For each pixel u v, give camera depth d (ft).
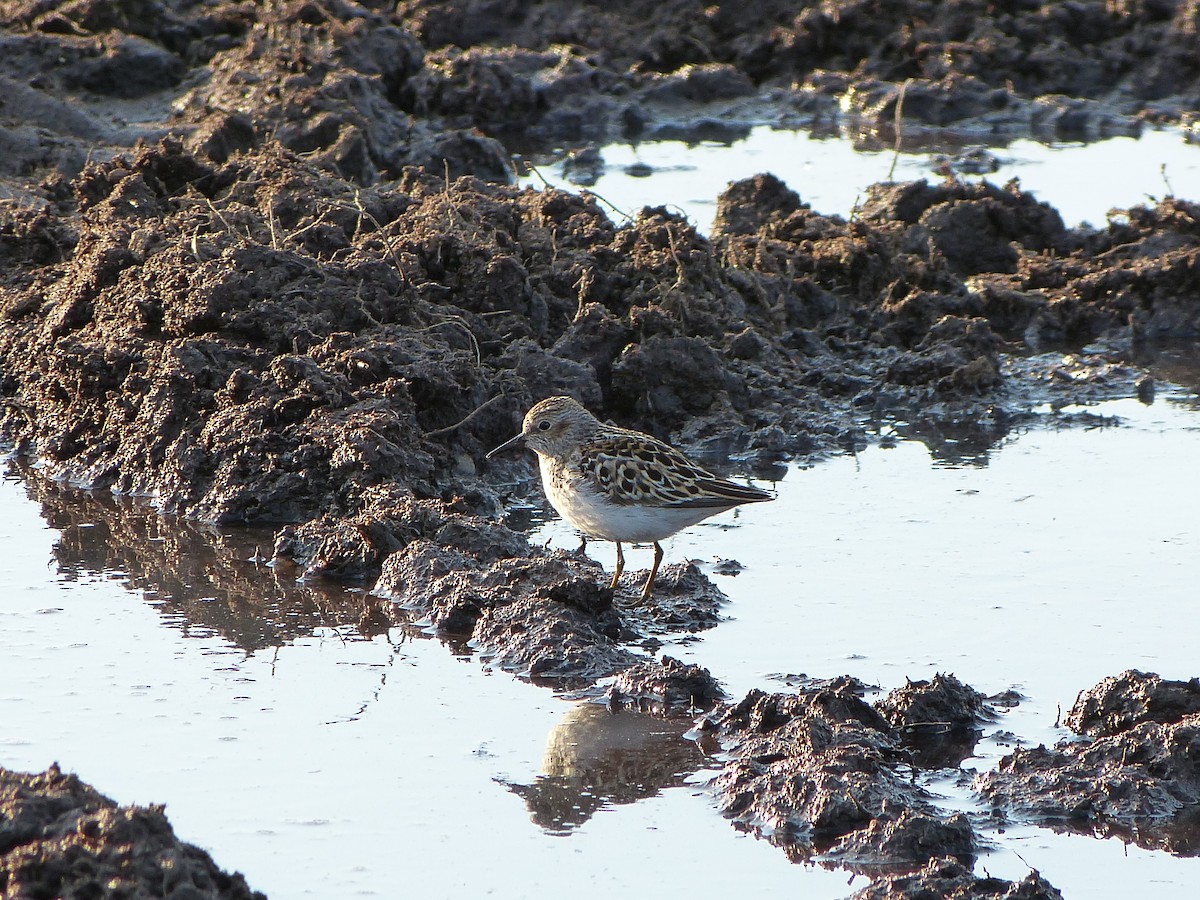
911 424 59.16
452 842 30.73
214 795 32.07
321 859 29.91
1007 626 40.91
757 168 91.40
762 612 42.14
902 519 48.88
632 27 112.37
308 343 52.75
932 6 112.27
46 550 46.03
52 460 53.11
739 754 34.55
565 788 33.01
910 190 76.79
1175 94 107.14
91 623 40.83
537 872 29.78
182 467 49.60
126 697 36.47
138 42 92.79
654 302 61.00
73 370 53.57
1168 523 48.08
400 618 41.98
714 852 30.76
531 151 95.20
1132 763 33.68
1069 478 52.65
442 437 52.29
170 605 42.27
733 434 56.59
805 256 69.36
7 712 35.47
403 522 45.34
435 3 111.55
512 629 40.19
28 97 83.76
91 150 76.79
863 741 34.06
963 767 34.32
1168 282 71.00
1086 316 70.23
